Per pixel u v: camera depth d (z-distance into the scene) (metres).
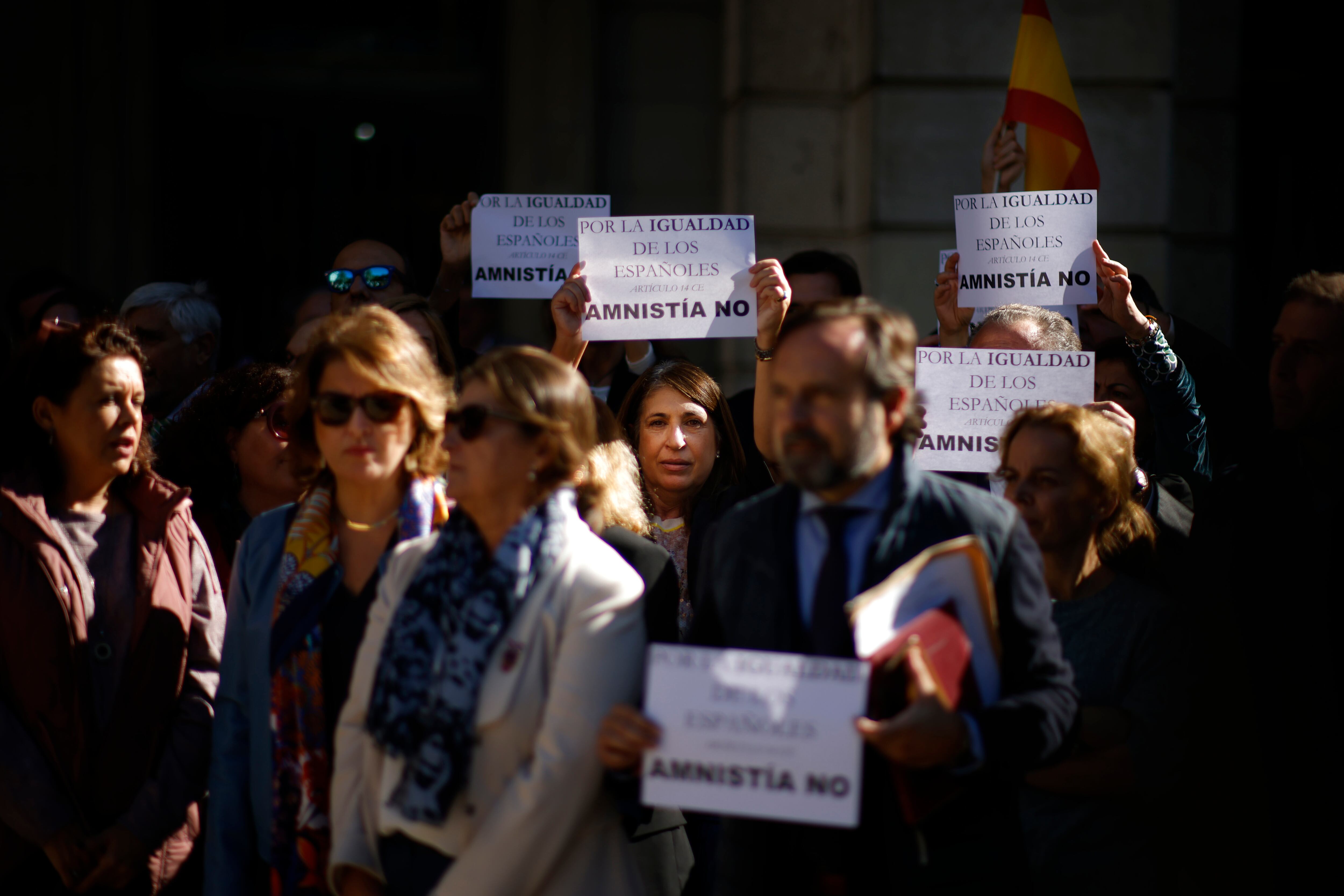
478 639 2.11
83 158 6.66
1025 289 3.50
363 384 2.39
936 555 1.92
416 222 7.25
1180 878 2.68
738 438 3.53
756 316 3.22
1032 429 2.62
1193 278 6.63
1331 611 2.63
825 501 2.07
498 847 2.04
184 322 4.06
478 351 4.81
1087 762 2.47
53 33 6.62
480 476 2.18
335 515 2.53
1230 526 2.85
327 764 2.38
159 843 2.59
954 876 1.98
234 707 2.46
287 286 7.17
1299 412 2.84
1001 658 2.05
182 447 3.27
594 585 2.17
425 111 7.21
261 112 7.12
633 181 6.83
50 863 2.62
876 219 6.00
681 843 2.81
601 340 3.24
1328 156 6.84
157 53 6.86
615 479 2.86
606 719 2.01
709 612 2.19
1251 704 2.71
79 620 2.62
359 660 2.27
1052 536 2.58
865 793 2.01
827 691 1.90
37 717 2.57
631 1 6.78
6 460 2.73
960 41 5.97
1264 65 6.84
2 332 4.43
